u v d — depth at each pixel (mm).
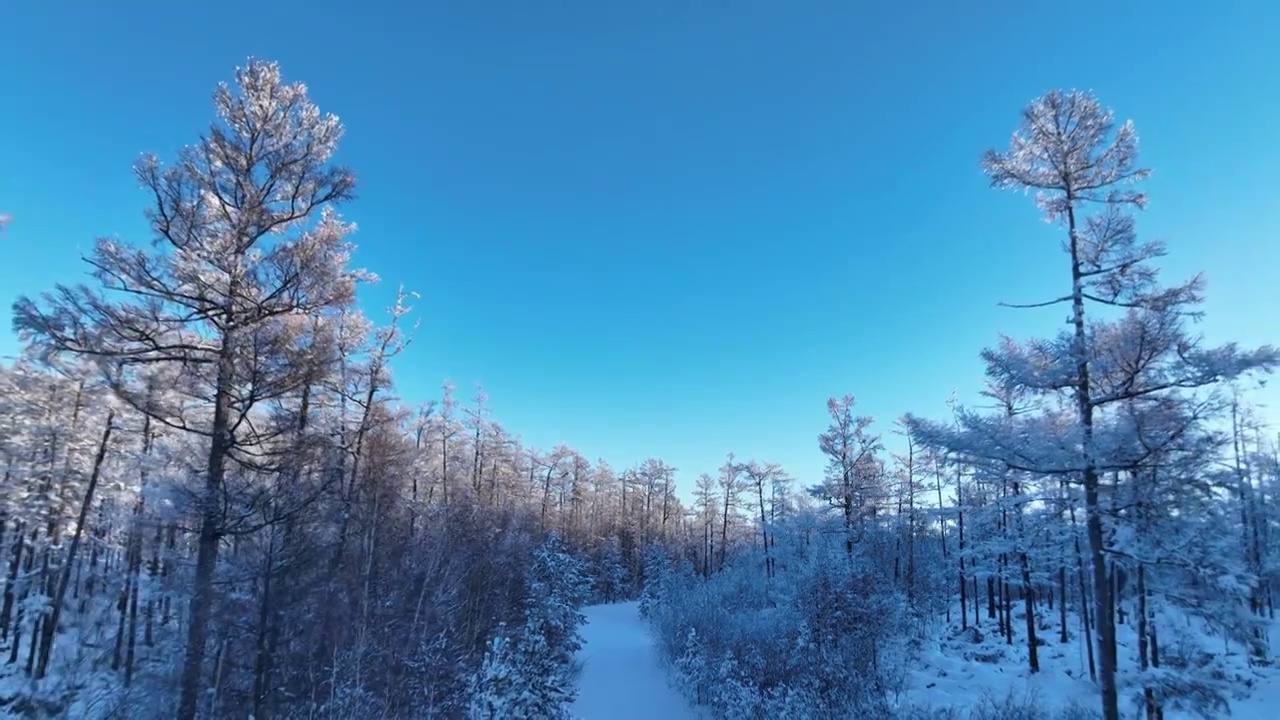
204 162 11961
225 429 11672
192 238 11633
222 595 11586
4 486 20188
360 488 16844
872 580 18766
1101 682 9109
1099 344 9352
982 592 37375
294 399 14234
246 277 11852
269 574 11891
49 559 20969
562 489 59406
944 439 10281
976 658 21828
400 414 19109
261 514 11742
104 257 10430
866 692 13391
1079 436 9133
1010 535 16953
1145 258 9477
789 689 13547
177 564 11391
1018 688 16531
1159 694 9133
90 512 20219
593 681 21219
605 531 59625
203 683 12109
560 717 13695
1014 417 10234
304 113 12805
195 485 11094
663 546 54594
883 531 25031
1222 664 16281
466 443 39219
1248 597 8922
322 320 14141
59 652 11961
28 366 20203
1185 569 8922
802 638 15992
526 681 13281
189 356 11820
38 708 9023
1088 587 18312
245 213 12109
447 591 18484
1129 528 9242
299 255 11977
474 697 12898
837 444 25766
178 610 11305
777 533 25281
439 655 15656
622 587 53594
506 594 23375
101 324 10500
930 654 21625
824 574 18281
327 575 13828
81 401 20000
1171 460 8875
